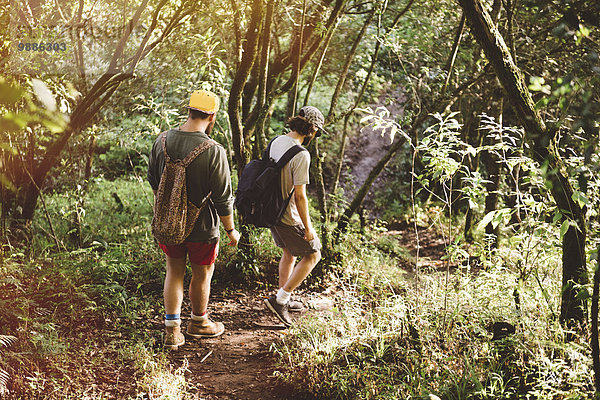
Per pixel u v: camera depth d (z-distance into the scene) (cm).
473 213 877
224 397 343
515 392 315
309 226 429
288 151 421
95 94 569
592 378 308
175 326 402
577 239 338
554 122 333
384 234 930
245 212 430
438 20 815
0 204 515
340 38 942
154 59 658
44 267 480
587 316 345
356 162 1376
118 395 326
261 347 417
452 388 318
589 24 282
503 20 635
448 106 634
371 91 1192
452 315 390
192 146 374
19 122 92
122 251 561
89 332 397
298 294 539
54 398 306
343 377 342
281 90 575
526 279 381
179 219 374
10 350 326
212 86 619
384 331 407
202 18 646
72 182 707
